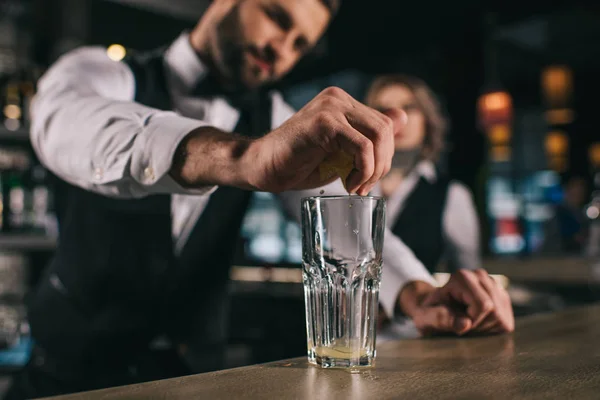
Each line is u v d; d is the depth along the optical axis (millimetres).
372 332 606
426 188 2334
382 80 2400
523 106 10117
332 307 601
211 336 1454
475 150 6812
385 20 5543
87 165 854
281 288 2756
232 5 1346
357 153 580
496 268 3912
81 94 996
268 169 637
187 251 1375
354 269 595
